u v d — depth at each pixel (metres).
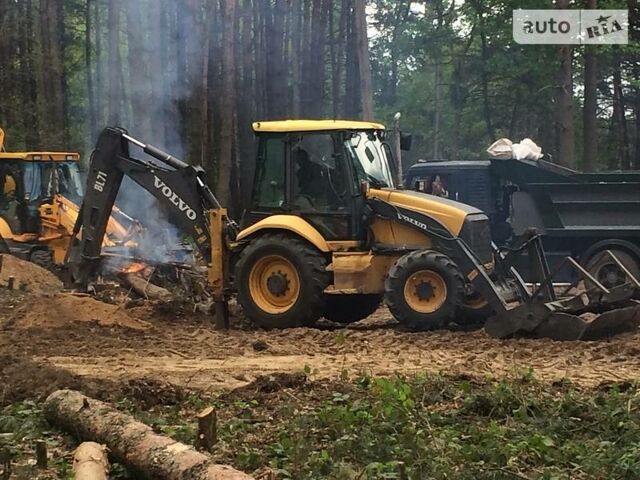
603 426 7.28
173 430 7.11
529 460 6.59
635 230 16.20
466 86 38.16
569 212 16.44
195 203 13.12
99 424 6.63
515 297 12.21
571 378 9.39
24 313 12.70
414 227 12.38
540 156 17.72
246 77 28.97
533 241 12.05
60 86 29.69
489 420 7.69
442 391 8.51
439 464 6.27
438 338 11.64
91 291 14.48
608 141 40.06
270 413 8.01
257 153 13.12
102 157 13.59
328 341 11.67
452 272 11.96
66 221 18.14
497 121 39.72
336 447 6.68
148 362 10.48
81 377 9.17
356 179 12.74
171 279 16.17
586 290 12.01
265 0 30.23
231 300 15.11
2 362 9.85
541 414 7.66
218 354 10.94
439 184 18.05
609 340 11.35
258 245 12.67
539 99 34.38
